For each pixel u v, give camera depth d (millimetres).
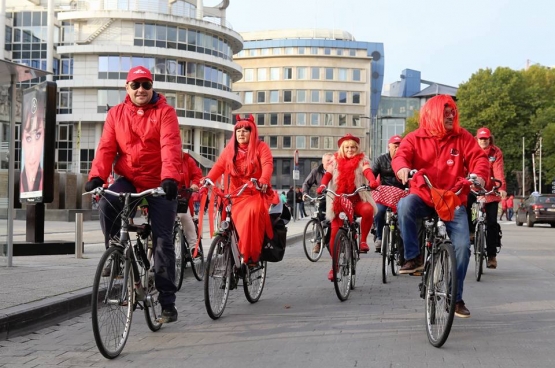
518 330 6062
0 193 9641
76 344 5535
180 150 5492
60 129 60594
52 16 59375
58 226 24375
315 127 93312
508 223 37938
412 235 5988
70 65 59344
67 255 11773
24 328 5969
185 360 4961
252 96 95000
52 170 11109
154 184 5660
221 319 6609
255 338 5715
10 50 62906
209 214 6805
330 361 4895
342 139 8898
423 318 6637
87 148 60000
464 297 8086
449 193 5547
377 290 8680
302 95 93812
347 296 7910
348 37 104062
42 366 4797
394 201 9352
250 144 7117
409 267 6082
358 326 6234
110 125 5582
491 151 10008
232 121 71188
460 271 5922
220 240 6625
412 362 4863
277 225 7445
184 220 8992
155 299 5785
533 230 27750
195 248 8664
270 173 7066
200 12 62812
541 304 7555
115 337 5039
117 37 59250
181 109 61125
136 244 5543
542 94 64438
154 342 5566
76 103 59156
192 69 61594
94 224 26281
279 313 6945
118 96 59000
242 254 6977
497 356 5062
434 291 5457
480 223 9781
